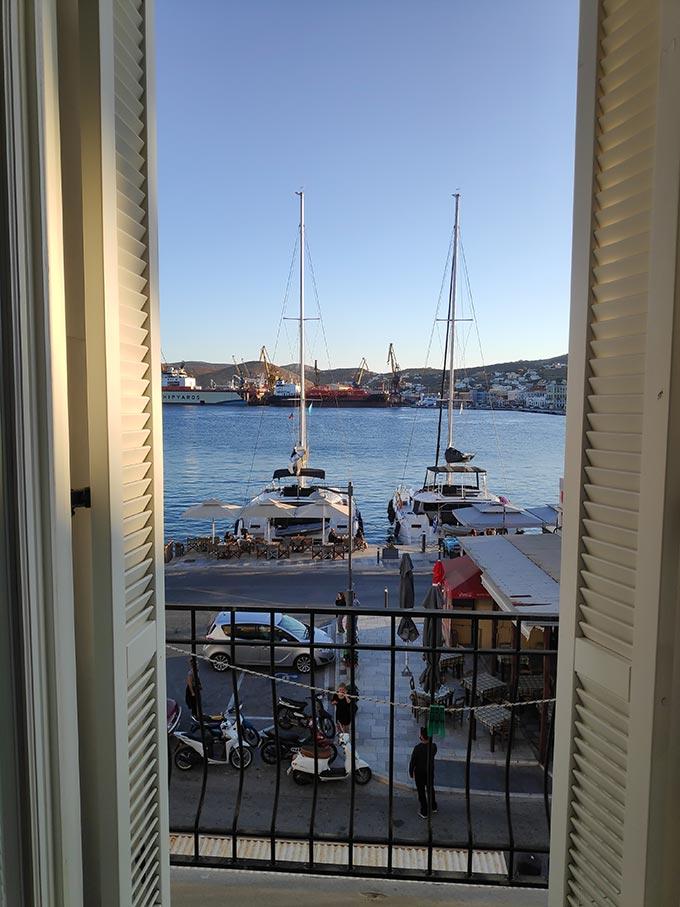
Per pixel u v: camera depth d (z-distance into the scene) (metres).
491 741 7.75
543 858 4.70
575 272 1.38
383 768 7.39
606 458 1.28
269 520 26.14
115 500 1.21
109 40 1.17
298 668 10.85
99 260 1.15
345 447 73.88
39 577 1.01
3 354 0.93
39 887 1.03
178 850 4.61
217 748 7.44
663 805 1.12
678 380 1.06
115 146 1.26
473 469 30.88
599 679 1.27
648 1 1.13
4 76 0.90
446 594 10.62
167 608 2.11
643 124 1.17
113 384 1.20
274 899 1.90
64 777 1.09
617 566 1.23
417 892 1.93
